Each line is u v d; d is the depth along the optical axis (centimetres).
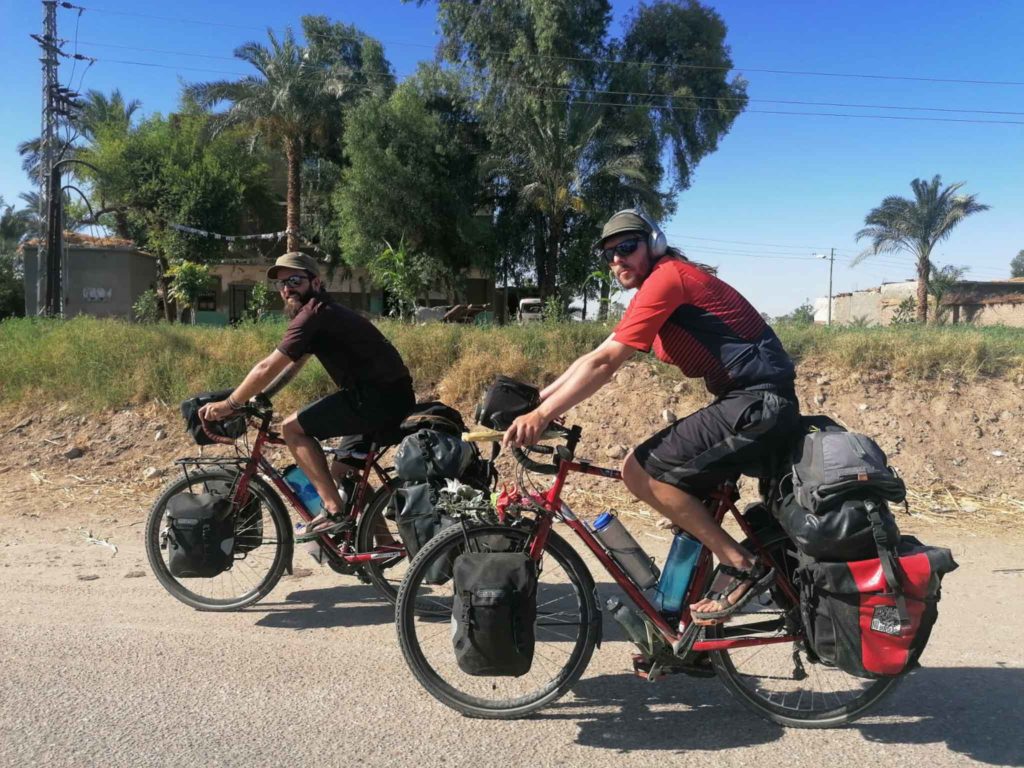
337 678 365
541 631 375
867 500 286
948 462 713
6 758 293
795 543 304
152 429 821
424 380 903
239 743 307
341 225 3169
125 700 340
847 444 292
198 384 880
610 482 694
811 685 343
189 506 439
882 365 855
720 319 306
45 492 695
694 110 3175
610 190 2967
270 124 2995
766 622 330
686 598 330
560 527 592
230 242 3353
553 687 335
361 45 3369
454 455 400
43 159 2572
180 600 459
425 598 405
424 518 394
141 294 3155
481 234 3000
